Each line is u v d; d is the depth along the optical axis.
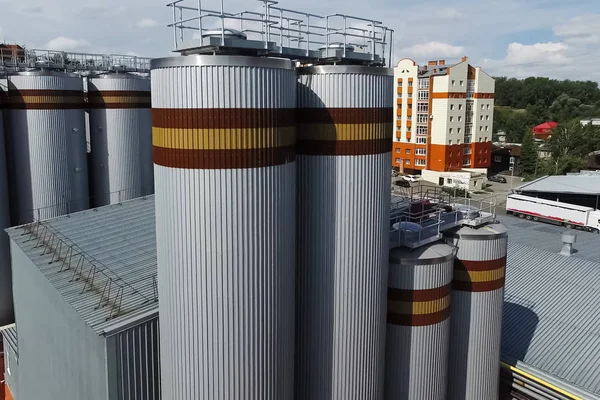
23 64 30.52
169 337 12.86
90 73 33.28
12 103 29.17
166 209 12.18
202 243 11.80
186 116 11.37
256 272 12.25
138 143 33.62
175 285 12.34
